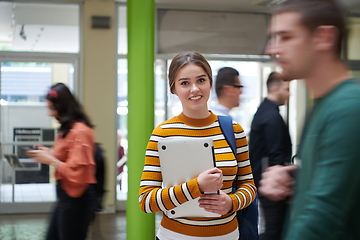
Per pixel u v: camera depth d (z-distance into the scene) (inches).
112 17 260.7
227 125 71.4
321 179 33.9
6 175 256.1
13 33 260.2
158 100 267.0
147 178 67.9
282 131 114.5
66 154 104.0
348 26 38.0
